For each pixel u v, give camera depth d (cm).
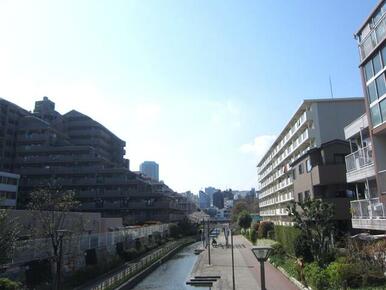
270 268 3484
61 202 2834
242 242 7012
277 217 7344
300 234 2680
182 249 6650
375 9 2064
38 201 2742
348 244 2241
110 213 8544
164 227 7688
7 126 8631
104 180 8644
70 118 10100
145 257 4653
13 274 2236
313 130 4378
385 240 1950
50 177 8562
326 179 3170
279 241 4138
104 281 2934
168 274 3778
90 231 4300
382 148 2162
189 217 10950
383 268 1798
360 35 2314
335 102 4419
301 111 4800
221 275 3269
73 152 8750
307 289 2178
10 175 7069
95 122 10012
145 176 10669
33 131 8925
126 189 8612
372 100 2194
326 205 2452
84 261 3291
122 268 3734
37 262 2483
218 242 7088
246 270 3500
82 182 8606
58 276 2202
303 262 2459
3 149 8450
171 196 10469
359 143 2736
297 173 4038
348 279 1777
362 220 2323
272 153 7750
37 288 2316
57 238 2398
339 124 4359
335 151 3303
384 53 2009
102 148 10262
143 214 8531
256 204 12644
